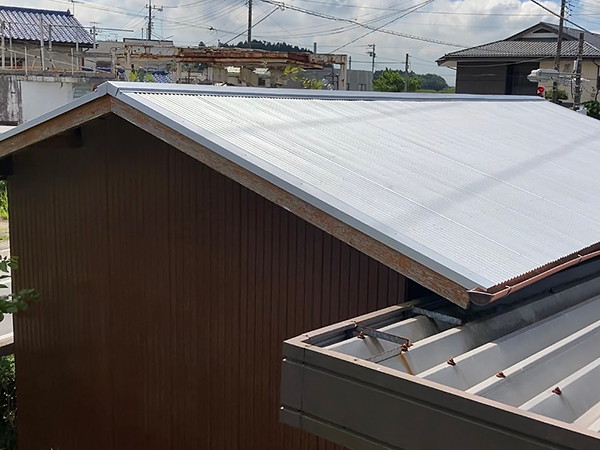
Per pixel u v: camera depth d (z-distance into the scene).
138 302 4.91
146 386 4.93
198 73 17.97
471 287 2.46
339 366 2.14
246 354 4.26
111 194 4.99
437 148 4.39
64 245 5.44
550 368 2.41
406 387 1.99
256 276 4.16
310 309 3.89
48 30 25.66
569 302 3.36
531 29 32.72
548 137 5.78
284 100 4.88
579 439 1.66
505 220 3.24
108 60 27.66
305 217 3.05
